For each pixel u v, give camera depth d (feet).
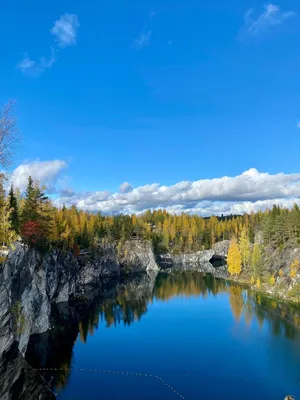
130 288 399.85
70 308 294.25
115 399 136.36
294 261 330.13
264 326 225.15
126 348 197.47
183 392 142.61
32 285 207.92
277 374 156.04
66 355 185.98
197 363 172.45
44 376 158.10
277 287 321.32
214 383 150.00
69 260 348.18
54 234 301.02
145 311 286.66
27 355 181.47
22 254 169.37
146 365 172.04
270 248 416.87
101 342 208.33
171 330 230.89
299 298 280.10
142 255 581.12
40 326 217.15
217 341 203.21
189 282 434.30
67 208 535.60
